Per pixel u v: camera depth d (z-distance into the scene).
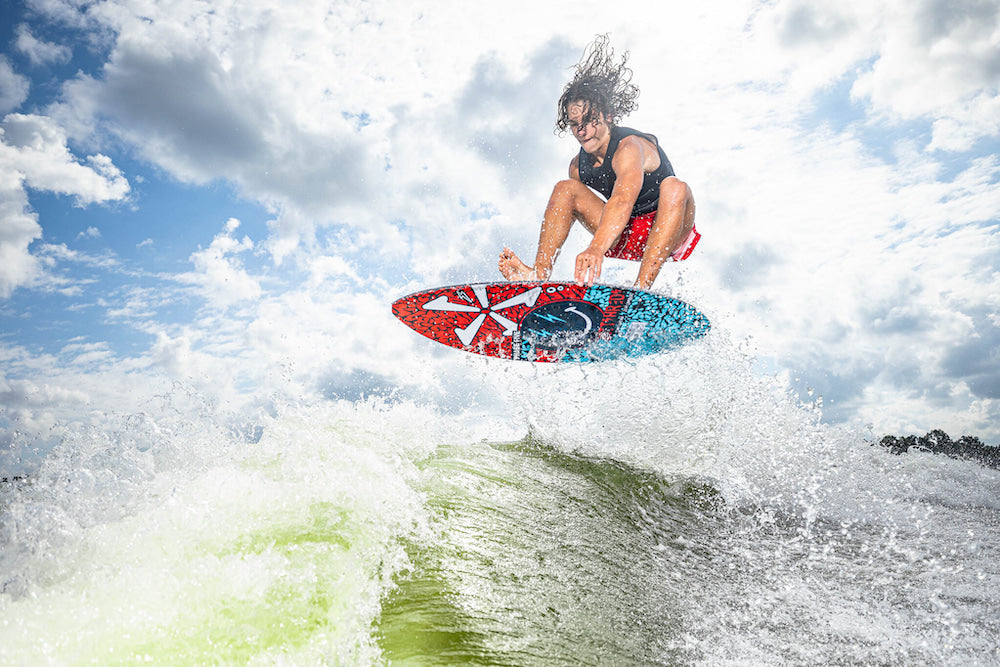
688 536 2.58
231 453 2.64
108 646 1.41
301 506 2.00
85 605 1.52
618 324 3.70
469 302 3.69
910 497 3.67
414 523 2.05
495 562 1.93
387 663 1.45
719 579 2.20
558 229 4.21
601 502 2.65
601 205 4.23
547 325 3.74
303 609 1.58
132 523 1.87
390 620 1.58
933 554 2.63
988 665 1.72
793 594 2.13
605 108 4.09
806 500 3.25
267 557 1.73
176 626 1.49
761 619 1.92
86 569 1.65
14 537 1.76
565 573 1.98
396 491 2.23
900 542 2.79
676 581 2.12
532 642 1.57
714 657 1.67
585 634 1.67
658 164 4.12
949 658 1.75
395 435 3.03
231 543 1.79
